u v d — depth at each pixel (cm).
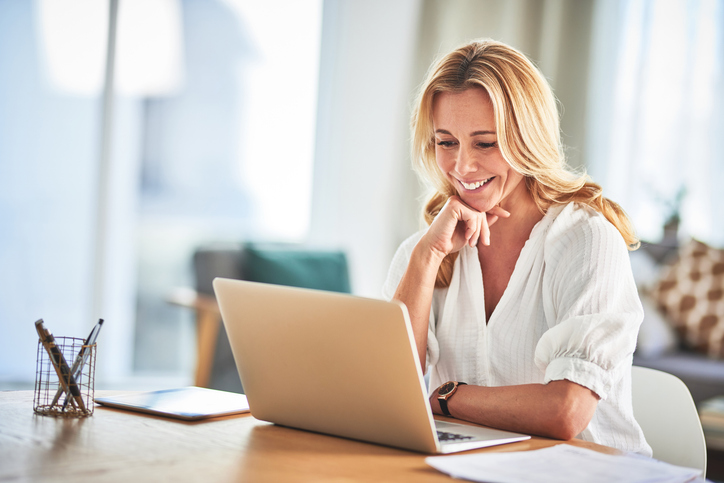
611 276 123
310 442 98
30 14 356
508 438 101
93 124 364
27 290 360
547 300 133
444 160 136
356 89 404
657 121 430
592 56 419
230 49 389
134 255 376
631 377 138
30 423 100
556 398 105
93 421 104
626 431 126
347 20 403
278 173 400
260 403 107
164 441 94
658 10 427
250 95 394
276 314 101
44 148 360
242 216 395
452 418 117
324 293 95
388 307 90
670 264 365
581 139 418
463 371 142
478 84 128
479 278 141
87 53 362
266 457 89
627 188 430
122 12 368
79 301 366
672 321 352
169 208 381
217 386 296
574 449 95
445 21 402
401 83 404
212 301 296
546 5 412
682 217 422
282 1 397
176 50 379
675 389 133
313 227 408
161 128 378
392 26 403
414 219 403
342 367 96
